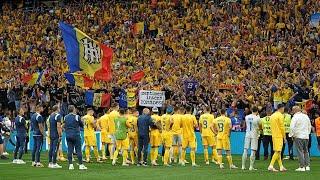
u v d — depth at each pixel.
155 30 68.75
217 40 62.94
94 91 51.59
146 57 64.12
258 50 58.97
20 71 66.19
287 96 48.50
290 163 38.38
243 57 58.44
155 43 66.25
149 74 59.78
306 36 58.88
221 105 45.72
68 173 30.83
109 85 56.03
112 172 31.47
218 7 67.94
